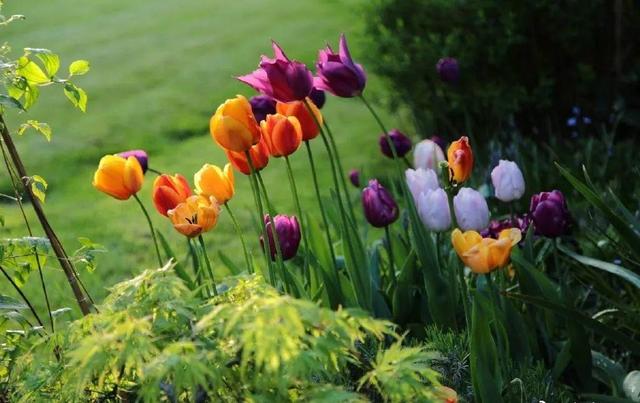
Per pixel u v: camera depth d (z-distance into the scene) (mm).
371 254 3979
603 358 3521
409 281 3566
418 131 7363
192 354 1835
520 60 6984
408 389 1959
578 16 6750
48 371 2174
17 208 7293
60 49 11977
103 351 1935
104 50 11789
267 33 11766
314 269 3561
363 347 2990
